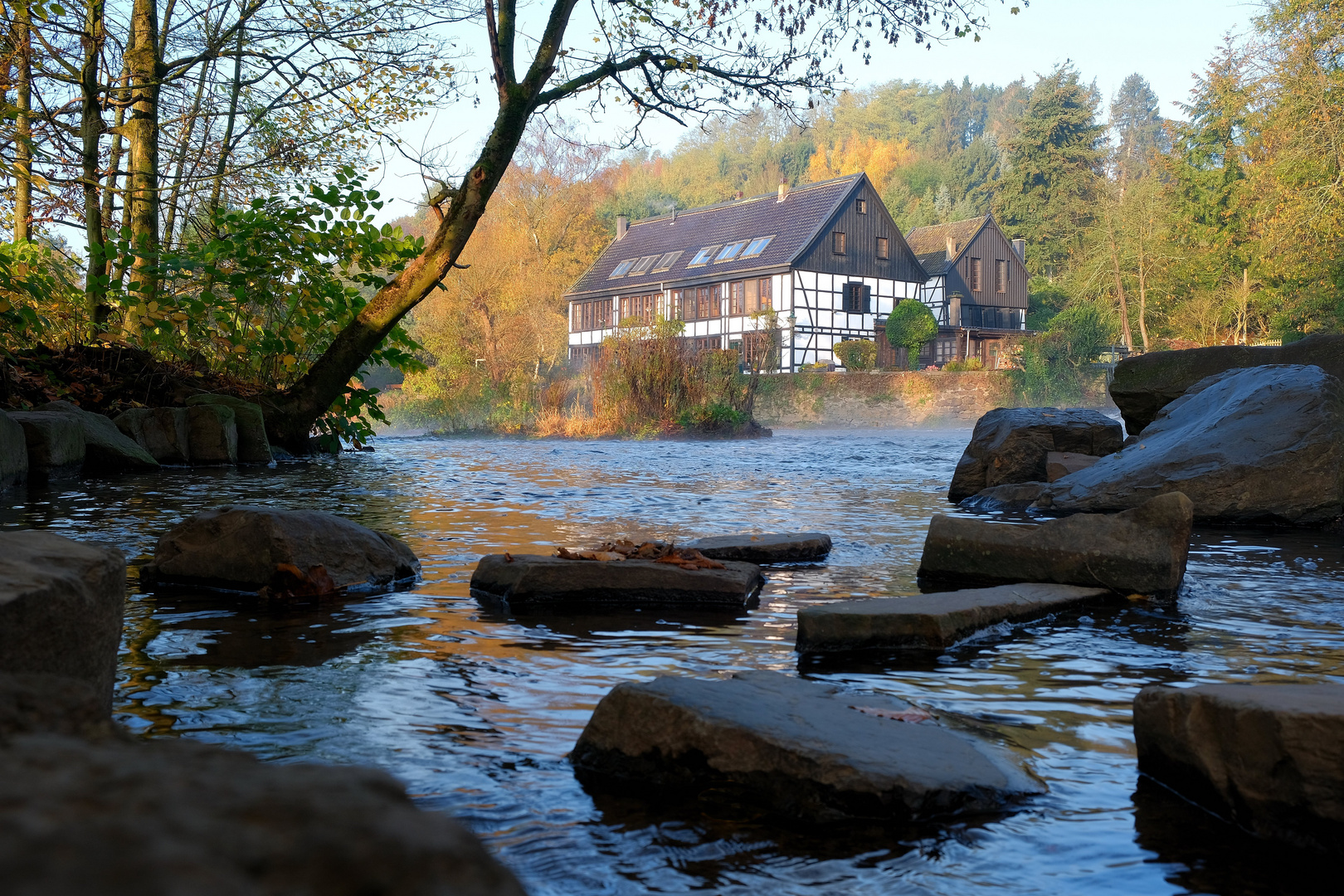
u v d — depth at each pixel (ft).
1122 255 169.58
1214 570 16.85
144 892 1.55
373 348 44.88
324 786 2.15
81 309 44.14
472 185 41.98
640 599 13.69
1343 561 17.85
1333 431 23.20
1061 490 25.46
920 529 21.75
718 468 42.16
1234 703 6.59
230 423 40.65
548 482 34.12
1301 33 111.86
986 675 10.00
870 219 146.72
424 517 23.36
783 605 13.70
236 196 58.18
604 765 7.13
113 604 6.93
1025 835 6.16
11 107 43.19
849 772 6.47
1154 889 5.46
